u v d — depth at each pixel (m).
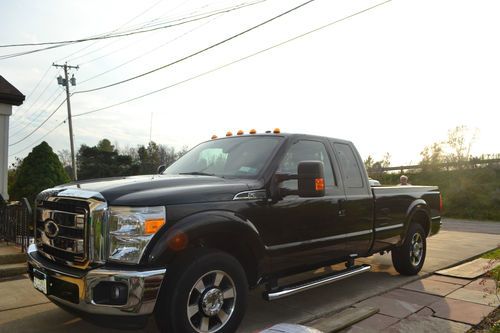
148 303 3.24
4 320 4.44
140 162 49.56
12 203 8.77
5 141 10.62
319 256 4.81
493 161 24.50
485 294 5.64
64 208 3.70
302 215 4.54
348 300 5.34
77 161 48.56
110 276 3.23
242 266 4.19
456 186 23.56
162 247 3.33
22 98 10.61
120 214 3.36
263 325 4.43
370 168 28.28
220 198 3.82
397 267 6.65
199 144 5.71
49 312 4.69
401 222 6.29
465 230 14.76
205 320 3.60
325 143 5.27
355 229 5.34
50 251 3.84
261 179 4.25
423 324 4.53
